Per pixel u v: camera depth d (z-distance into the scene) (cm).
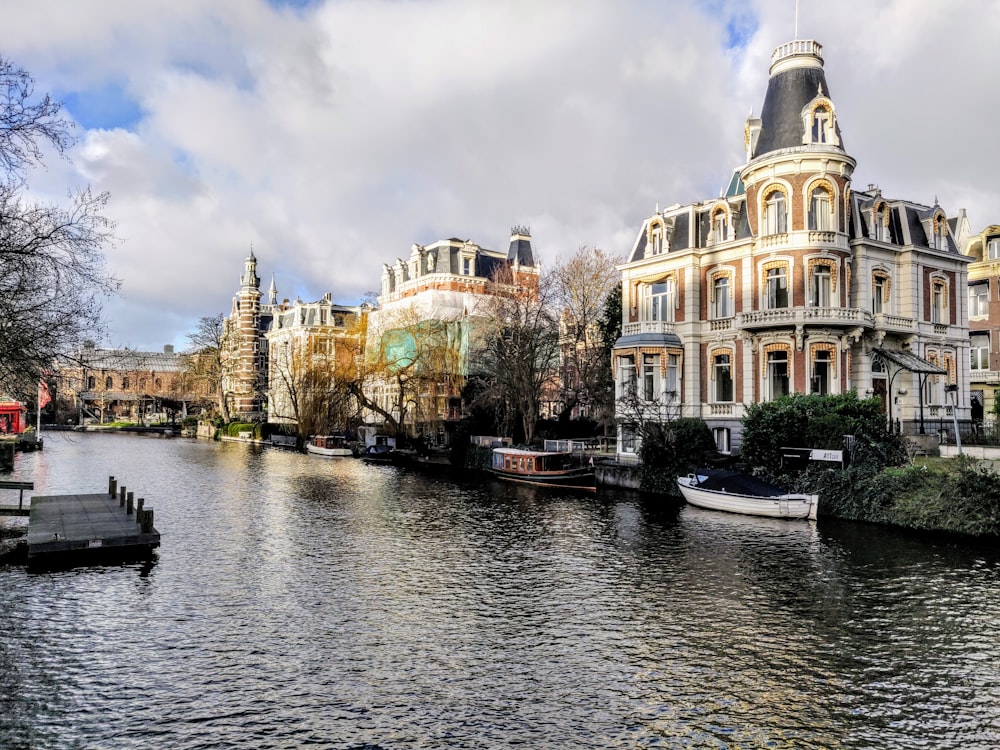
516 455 4341
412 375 5912
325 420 7000
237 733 1138
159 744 1102
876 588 1909
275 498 3666
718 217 3931
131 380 13025
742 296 3728
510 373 5056
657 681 1341
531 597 1873
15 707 1227
